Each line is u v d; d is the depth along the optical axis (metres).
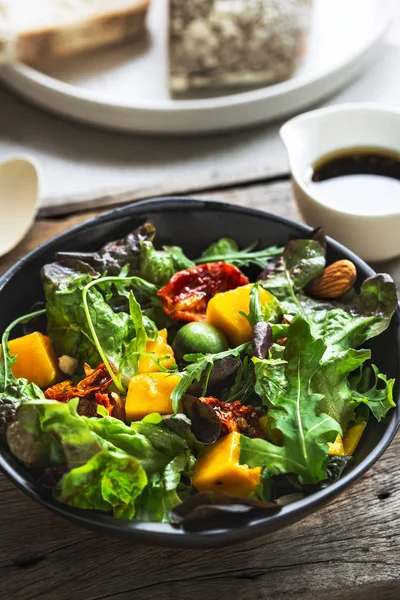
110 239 0.53
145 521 0.42
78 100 0.76
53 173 0.77
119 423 0.45
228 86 0.81
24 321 0.50
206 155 0.78
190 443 0.45
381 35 0.78
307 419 0.44
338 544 0.48
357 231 0.57
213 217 0.54
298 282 0.51
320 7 0.85
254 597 0.47
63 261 0.51
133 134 0.79
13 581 0.47
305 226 0.52
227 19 0.77
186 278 0.51
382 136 0.61
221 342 0.49
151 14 0.86
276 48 0.78
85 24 0.79
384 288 0.49
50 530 0.48
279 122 0.80
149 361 0.48
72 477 0.42
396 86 0.83
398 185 0.60
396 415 0.45
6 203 0.61
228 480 0.44
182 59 0.78
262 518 0.42
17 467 0.44
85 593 0.47
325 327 0.49
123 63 0.82
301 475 0.44
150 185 0.64
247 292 0.49
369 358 0.48
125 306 0.51
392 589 0.48
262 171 0.65
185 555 0.48
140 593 0.47
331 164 0.61
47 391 0.48
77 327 0.49
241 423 0.46
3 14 0.79
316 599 0.47
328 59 0.82
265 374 0.45
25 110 0.81
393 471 0.50
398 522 0.49
